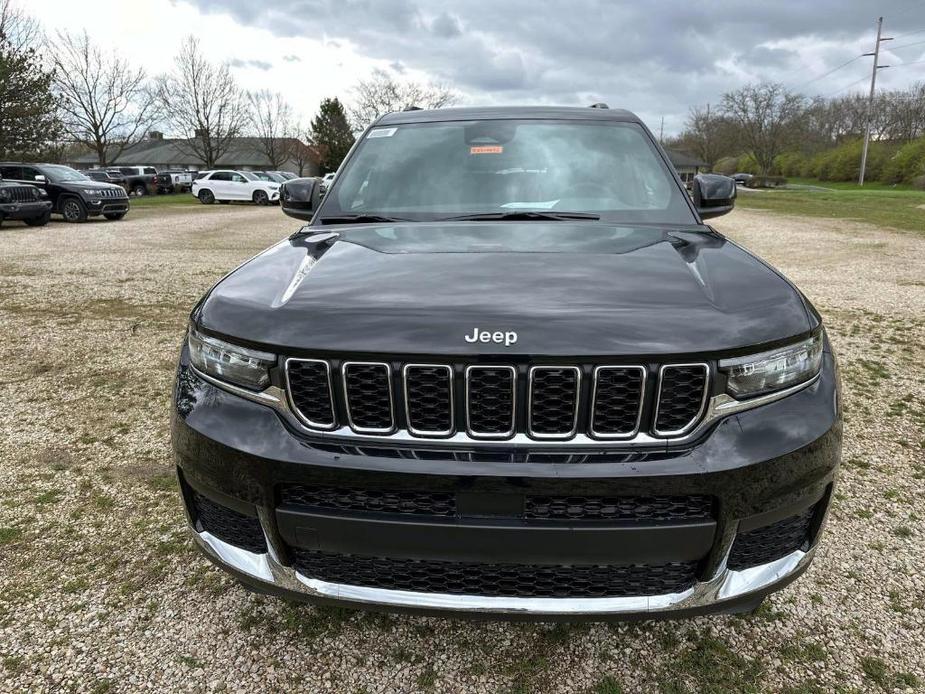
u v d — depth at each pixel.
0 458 3.13
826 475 1.58
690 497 1.48
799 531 1.65
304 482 1.50
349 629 2.00
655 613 1.54
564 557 1.46
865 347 4.95
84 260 9.73
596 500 1.46
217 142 49.88
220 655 1.91
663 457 1.45
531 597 1.55
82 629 2.01
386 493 1.50
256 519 1.60
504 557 1.47
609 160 2.66
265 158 64.06
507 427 1.46
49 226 15.52
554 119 2.88
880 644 1.92
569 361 1.41
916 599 2.12
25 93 31.34
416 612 1.58
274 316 1.57
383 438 1.48
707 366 1.45
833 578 2.22
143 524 2.58
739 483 1.46
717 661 1.87
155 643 1.95
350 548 1.52
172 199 30.81
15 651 1.92
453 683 1.81
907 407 3.71
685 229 2.27
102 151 42.81
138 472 3.00
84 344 5.09
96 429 3.47
